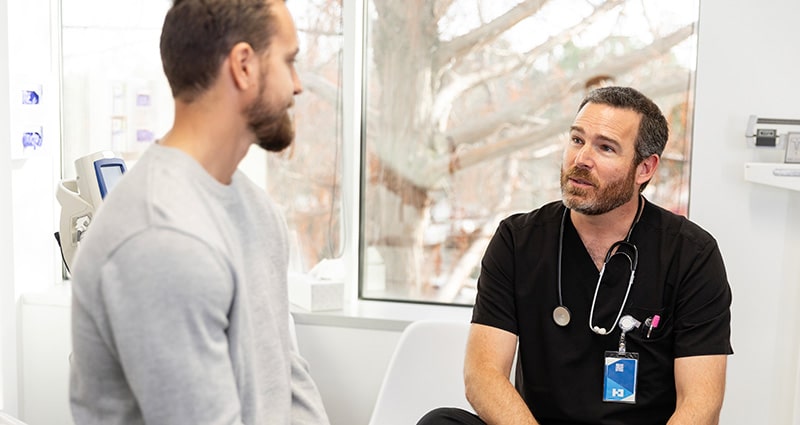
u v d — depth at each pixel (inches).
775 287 95.0
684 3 99.0
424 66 107.1
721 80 94.0
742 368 96.5
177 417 42.7
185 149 47.3
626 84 101.8
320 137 110.2
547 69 103.7
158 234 42.3
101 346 44.8
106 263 42.4
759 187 94.1
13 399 110.1
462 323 92.0
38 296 110.7
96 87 116.2
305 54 109.1
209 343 43.4
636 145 75.6
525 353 80.4
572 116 103.7
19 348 111.6
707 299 76.3
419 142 108.6
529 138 105.3
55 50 114.7
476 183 107.7
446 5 105.5
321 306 105.8
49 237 115.5
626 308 77.6
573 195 75.5
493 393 76.0
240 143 49.0
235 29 46.2
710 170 95.3
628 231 78.4
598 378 77.9
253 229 51.3
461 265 109.6
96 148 117.1
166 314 42.0
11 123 105.6
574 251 79.1
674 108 100.7
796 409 94.3
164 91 114.8
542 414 80.0
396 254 111.4
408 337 92.7
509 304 80.4
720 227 95.7
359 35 108.0
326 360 105.1
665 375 77.7
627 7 100.5
